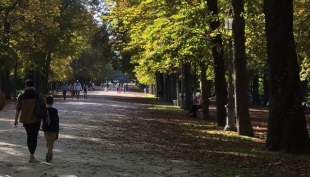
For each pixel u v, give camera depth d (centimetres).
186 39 2012
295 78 1283
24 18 3988
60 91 9825
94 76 10894
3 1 3850
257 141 1689
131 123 2331
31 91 1055
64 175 915
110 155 1234
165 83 5556
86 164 1066
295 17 2166
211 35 1936
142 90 12100
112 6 2603
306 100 5028
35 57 4356
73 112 2989
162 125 2281
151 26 2103
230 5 1917
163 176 955
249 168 1070
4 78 5403
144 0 2178
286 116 1284
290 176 970
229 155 1287
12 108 3262
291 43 1276
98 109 3459
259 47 2328
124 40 3962
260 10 1938
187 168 1066
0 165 998
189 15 1931
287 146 1280
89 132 1798
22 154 1170
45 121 1069
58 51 5372
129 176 938
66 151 1261
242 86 1850
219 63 2256
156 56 2253
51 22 4081
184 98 3772
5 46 3772
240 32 1791
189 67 3431
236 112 1891
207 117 2741
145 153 1303
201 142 1628
